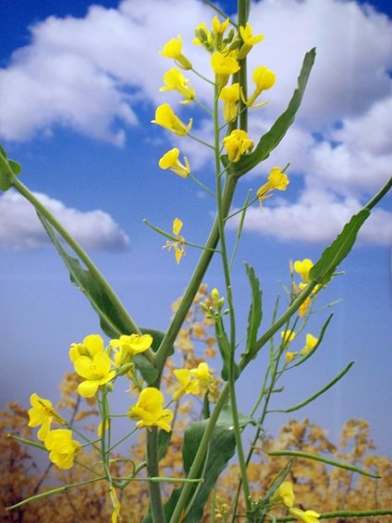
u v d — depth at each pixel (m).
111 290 0.24
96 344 0.20
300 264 0.29
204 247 0.24
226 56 0.24
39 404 0.20
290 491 0.25
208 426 0.25
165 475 0.70
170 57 0.24
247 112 0.25
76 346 0.20
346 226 0.24
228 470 0.71
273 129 0.23
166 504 0.26
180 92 0.24
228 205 0.25
